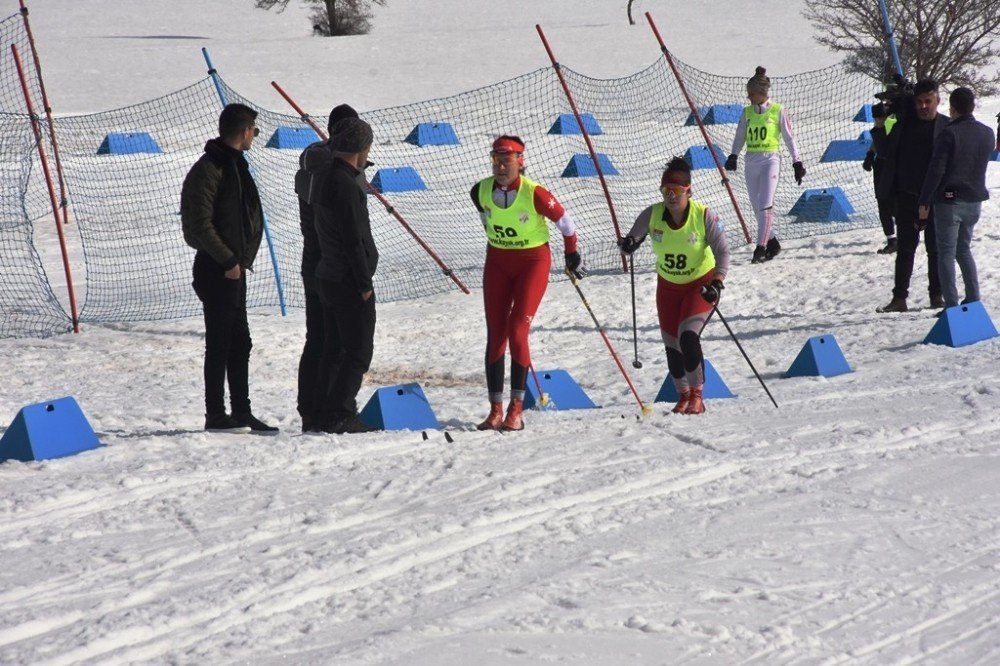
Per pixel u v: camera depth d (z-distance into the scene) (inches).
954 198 1344.7
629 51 5698.8
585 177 2869.1
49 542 668.1
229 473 818.8
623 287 1809.8
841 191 2431.1
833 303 1611.7
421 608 562.3
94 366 1368.1
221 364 976.9
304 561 623.8
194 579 604.7
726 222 2335.1
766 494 751.7
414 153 3228.3
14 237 2230.6
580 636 526.3
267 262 2055.9
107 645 518.0
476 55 5698.8
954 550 641.6
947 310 1314.0
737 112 3804.1
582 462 839.1
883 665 500.1
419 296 1785.2
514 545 653.9
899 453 845.2
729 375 1251.2
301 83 4940.9
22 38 6151.6
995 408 970.1
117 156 3105.3
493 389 976.9
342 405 972.6
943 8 3986.2
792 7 7495.1
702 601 568.7
